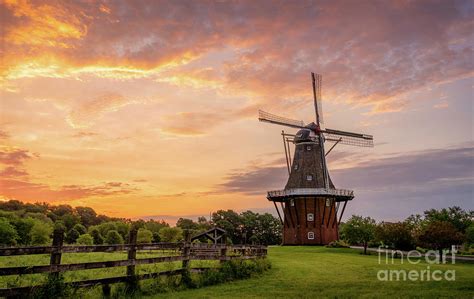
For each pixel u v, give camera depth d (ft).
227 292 42.91
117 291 38.27
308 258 108.58
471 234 130.72
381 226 150.51
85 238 223.10
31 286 31.99
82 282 35.60
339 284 50.44
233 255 63.93
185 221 473.26
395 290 45.52
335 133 205.46
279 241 386.32
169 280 44.47
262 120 195.31
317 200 189.67
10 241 181.68
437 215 189.98
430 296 41.19
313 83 206.49
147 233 232.53
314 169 195.62
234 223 387.55
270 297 39.86
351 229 145.79
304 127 203.51
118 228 306.76
